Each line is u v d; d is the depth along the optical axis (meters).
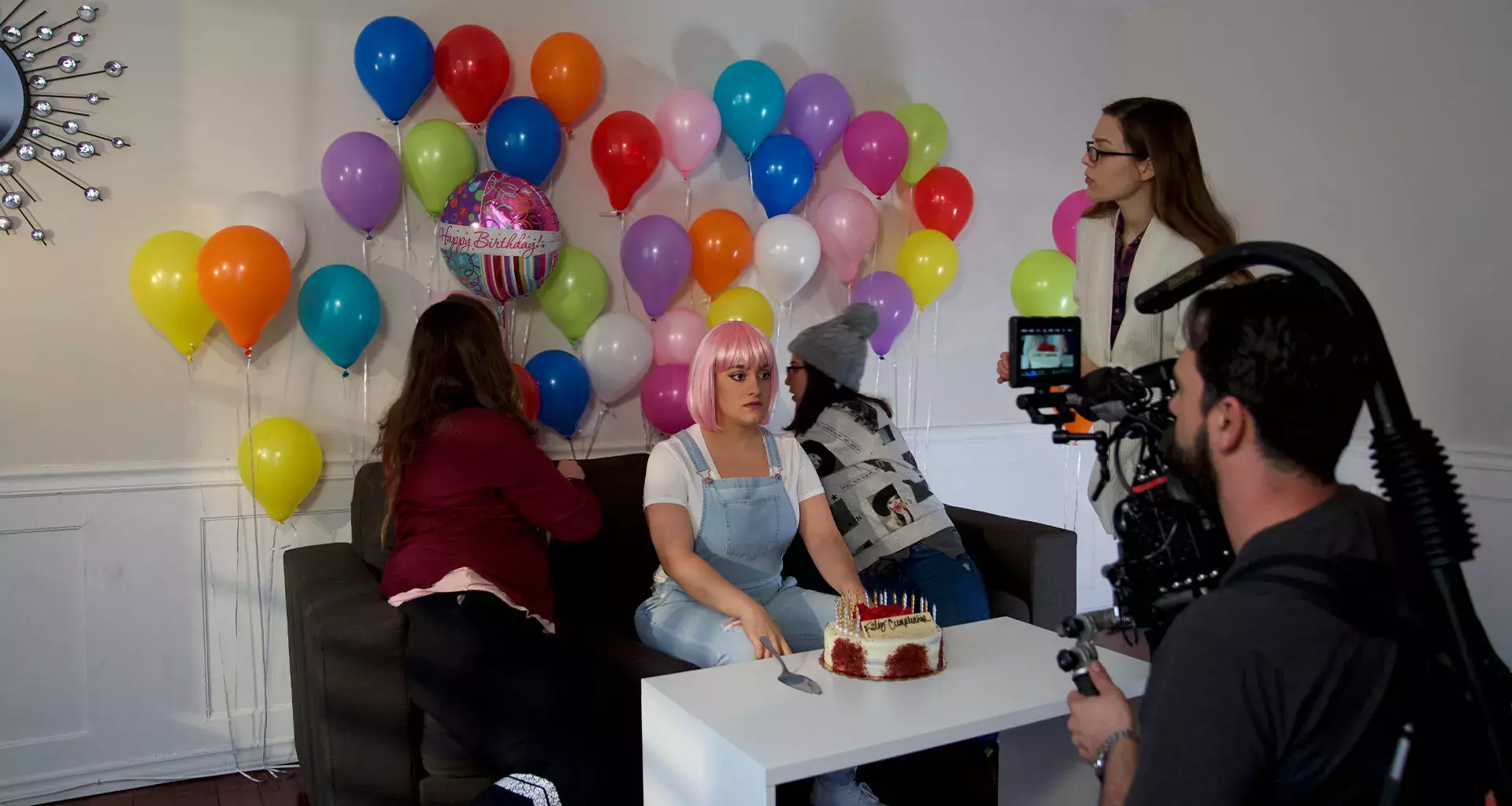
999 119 3.83
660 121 2.96
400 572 2.04
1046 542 2.72
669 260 2.86
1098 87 4.09
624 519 2.60
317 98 2.68
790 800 2.06
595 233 3.03
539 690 1.87
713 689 1.60
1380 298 3.37
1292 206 3.60
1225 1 3.78
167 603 2.59
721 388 2.21
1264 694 0.85
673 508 2.14
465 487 2.07
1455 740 0.85
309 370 2.71
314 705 1.99
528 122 2.69
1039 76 3.91
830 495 2.56
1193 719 0.86
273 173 2.64
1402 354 3.32
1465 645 0.85
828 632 1.72
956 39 3.70
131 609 2.55
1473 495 3.14
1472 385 3.14
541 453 2.15
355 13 2.71
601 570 2.55
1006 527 2.82
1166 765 0.87
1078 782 1.76
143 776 2.58
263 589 2.69
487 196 2.55
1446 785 0.84
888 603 2.32
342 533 2.77
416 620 1.96
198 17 2.54
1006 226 3.87
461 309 2.20
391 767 1.97
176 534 2.59
